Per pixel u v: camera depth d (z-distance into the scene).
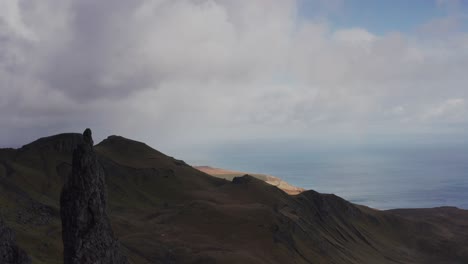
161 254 158.12
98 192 75.94
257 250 186.25
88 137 77.44
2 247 72.94
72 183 74.44
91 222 74.06
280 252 192.25
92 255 72.12
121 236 169.88
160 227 193.38
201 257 159.50
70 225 73.12
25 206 175.00
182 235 184.88
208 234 195.12
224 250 172.00
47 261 118.94
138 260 147.38
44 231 148.00
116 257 76.62
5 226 76.12
